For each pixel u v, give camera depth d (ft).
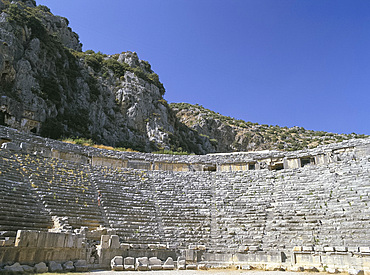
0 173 71.87
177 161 123.85
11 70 160.04
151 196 98.68
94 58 254.88
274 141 391.24
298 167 114.11
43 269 47.29
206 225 87.15
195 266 68.74
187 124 394.52
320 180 98.89
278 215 87.15
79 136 184.44
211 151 333.83
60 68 206.90
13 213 58.85
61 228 60.13
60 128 172.35
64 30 273.33
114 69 257.55
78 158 110.83
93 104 214.07
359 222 74.90
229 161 123.24
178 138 268.21
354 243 69.62
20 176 76.64
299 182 101.45
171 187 106.42
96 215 77.66
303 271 66.03
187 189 106.32
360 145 107.76
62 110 186.80
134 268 61.72
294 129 447.42
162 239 79.00
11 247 44.96
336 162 104.42
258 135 400.47
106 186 95.14
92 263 60.49
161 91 296.51
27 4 255.70
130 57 296.10
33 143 100.07
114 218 79.71
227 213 92.12
